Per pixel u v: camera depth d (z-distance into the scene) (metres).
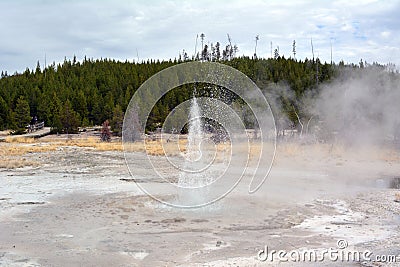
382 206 10.63
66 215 9.28
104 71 66.25
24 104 39.25
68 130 39.31
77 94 50.69
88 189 12.23
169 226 8.50
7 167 16.73
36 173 15.39
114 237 7.77
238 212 9.68
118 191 11.91
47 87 55.72
